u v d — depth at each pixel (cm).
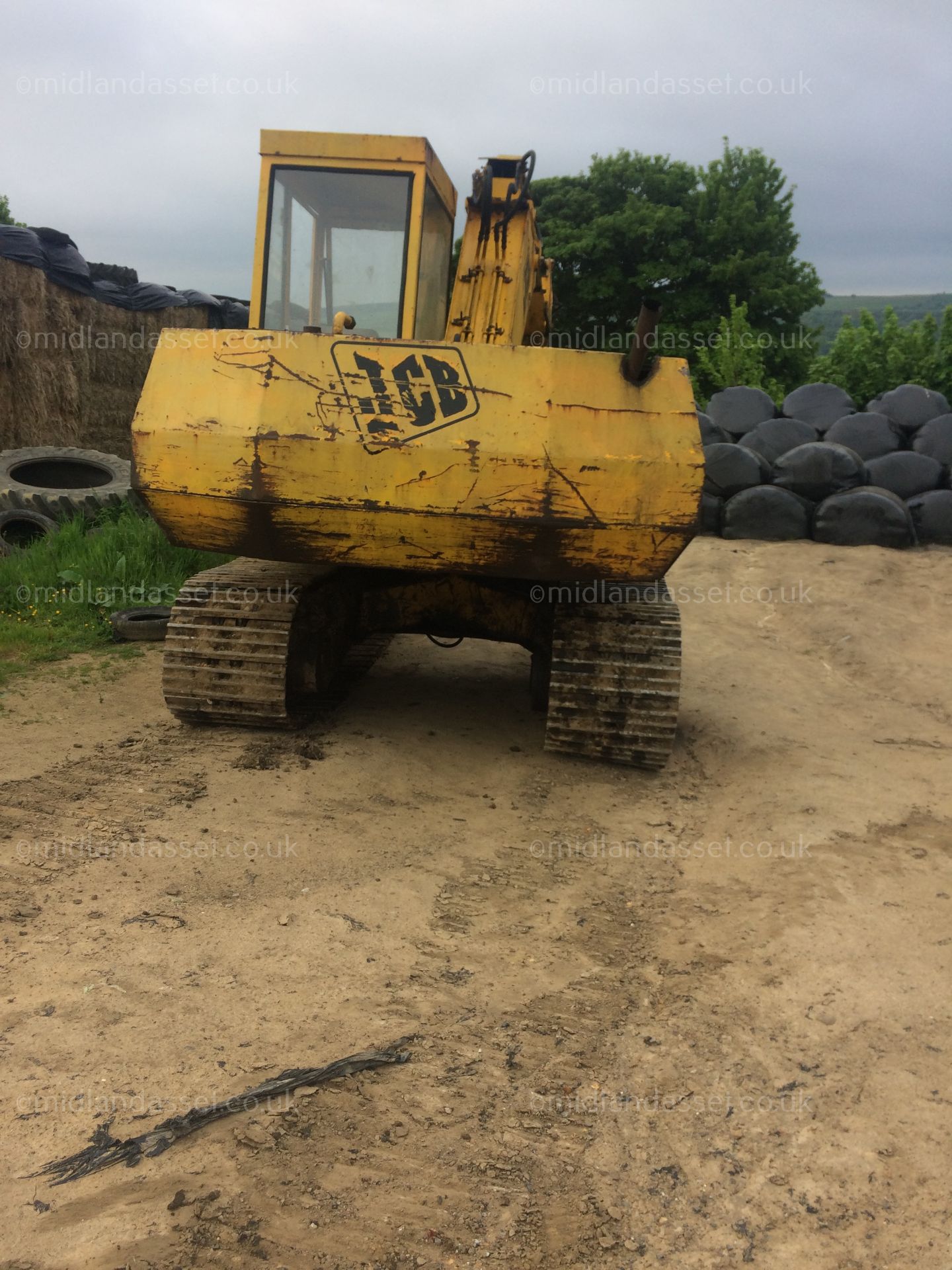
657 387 457
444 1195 240
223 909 369
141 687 656
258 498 454
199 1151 247
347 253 550
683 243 2961
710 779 557
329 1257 220
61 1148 244
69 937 340
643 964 352
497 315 554
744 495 1198
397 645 853
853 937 368
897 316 1927
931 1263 224
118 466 1230
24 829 426
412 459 446
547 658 619
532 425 447
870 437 1210
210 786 487
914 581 1033
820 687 783
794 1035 308
